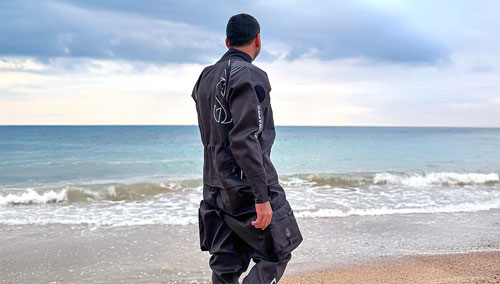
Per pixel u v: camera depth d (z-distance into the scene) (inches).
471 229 243.8
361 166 684.1
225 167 73.0
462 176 442.0
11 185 459.2
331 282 154.3
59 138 1790.1
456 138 1871.3
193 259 185.5
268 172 73.7
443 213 287.6
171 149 1099.9
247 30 76.5
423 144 1326.3
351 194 362.3
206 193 78.9
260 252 74.1
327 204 314.5
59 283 156.2
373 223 256.4
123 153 942.4
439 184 429.7
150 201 329.4
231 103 69.4
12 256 189.2
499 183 438.0
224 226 78.4
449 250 201.2
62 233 231.3
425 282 149.4
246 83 68.1
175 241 215.2
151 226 248.1
